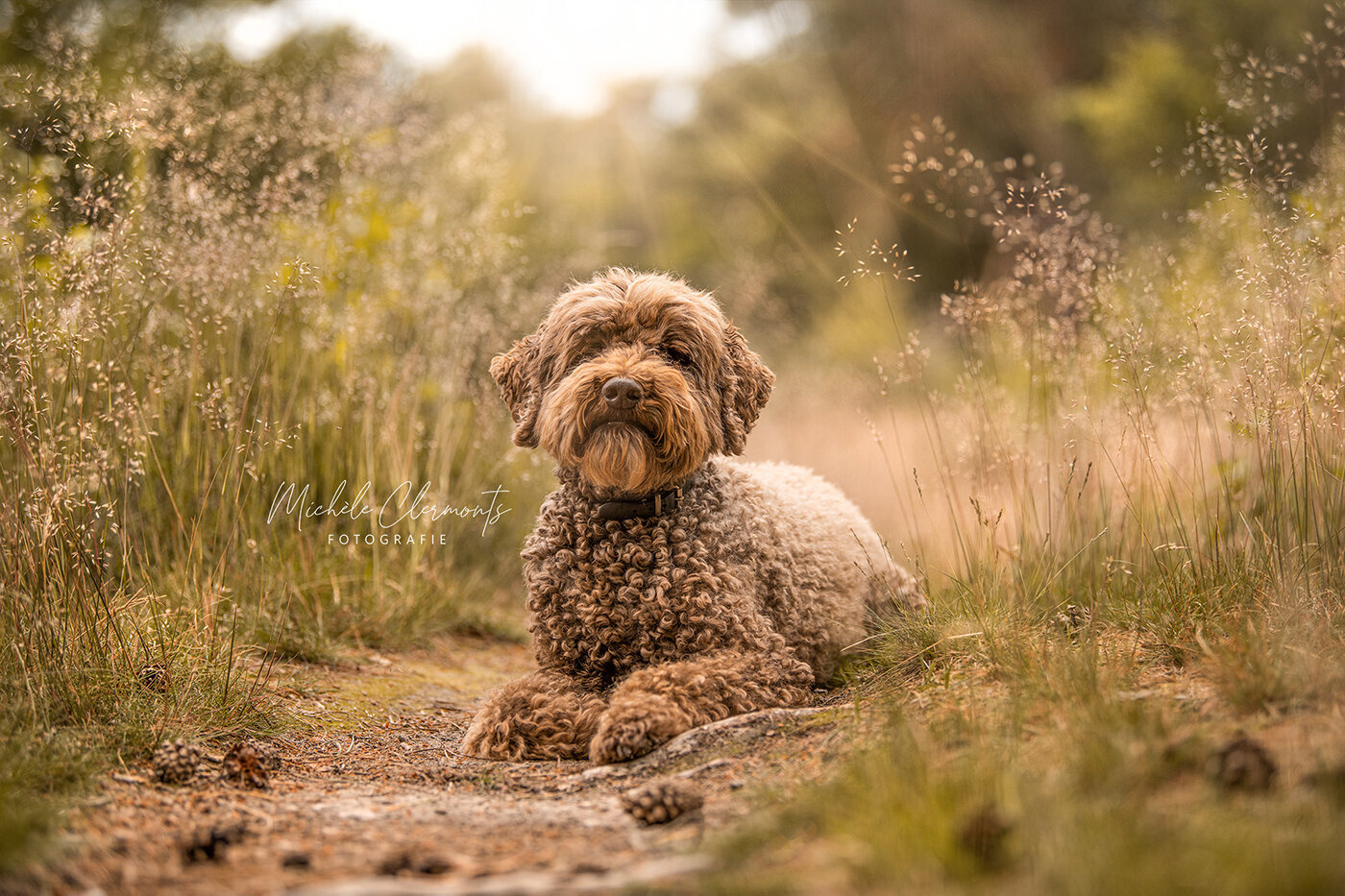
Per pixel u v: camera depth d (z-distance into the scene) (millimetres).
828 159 19438
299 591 5395
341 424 5980
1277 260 4258
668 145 22516
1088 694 2977
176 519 5188
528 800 3115
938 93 18125
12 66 6230
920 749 2699
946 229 15016
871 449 8969
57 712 3518
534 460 7203
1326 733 2564
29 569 3803
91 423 4148
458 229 7145
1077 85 17156
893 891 1996
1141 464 4520
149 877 2361
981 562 4707
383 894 2113
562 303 4328
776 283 17641
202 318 5352
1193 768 2475
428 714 4570
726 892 2061
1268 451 4113
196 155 5195
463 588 6562
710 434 4152
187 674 4012
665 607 3811
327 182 6273
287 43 9312
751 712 3633
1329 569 3785
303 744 3918
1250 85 5316
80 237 4500
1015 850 2084
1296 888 1810
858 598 4574
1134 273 5570
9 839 2320
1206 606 3725
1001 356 6055
